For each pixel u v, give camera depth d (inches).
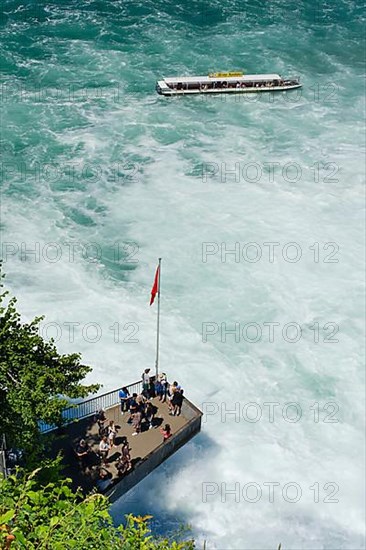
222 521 1427.2
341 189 2409.0
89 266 2016.5
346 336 1849.2
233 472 1512.1
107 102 2851.9
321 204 2329.0
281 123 2790.4
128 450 1306.6
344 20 3622.0
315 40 3440.0
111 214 2237.9
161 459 1371.8
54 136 2613.2
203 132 2709.2
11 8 3457.2
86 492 1251.8
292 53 3329.2
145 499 1440.7
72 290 1929.1
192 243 2132.1
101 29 3344.0
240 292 1958.7
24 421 1097.4
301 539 1411.2
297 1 3759.8
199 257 2073.1
